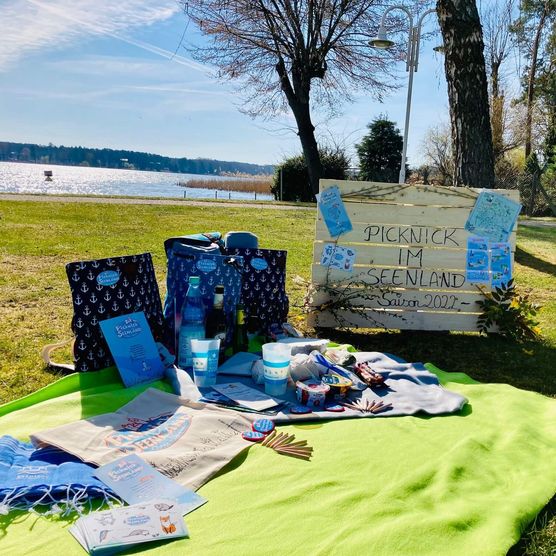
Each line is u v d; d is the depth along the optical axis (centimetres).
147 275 430
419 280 579
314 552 217
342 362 425
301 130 1869
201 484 262
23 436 300
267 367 370
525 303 580
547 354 537
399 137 2995
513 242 583
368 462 291
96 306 392
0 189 3603
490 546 226
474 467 293
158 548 217
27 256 836
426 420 353
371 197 564
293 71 1817
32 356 446
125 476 259
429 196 569
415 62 1009
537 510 256
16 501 241
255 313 508
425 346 548
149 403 346
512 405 378
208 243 482
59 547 216
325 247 568
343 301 568
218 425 320
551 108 3081
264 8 1703
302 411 345
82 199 1814
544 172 2773
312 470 280
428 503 258
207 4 1709
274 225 1408
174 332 438
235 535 227
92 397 349
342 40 1864
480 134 756
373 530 231
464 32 733
